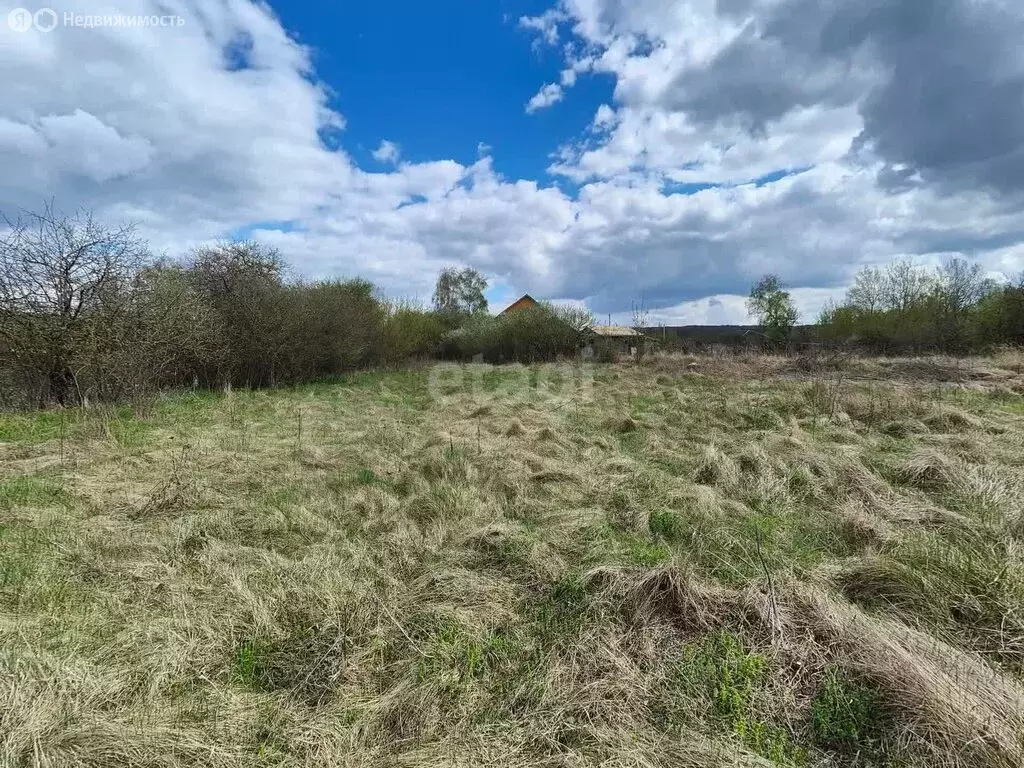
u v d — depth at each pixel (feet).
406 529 13.32
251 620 9.12
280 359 49.16
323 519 14.05
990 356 54.75
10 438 23.25
